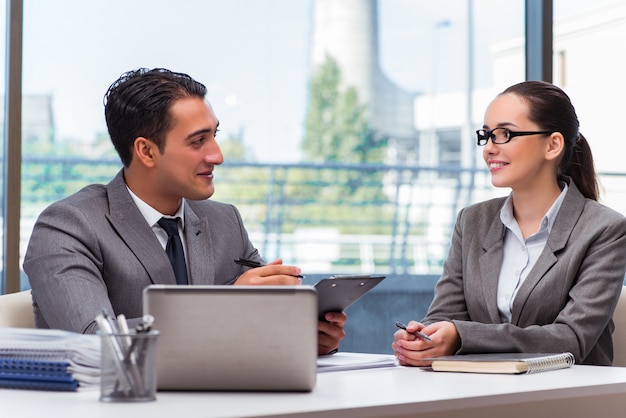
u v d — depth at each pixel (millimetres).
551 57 3738
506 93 2463
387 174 6355
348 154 6648
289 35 6125
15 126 3201
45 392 1531
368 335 6074
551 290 2336
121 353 1410
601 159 4113
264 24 5867
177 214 2281
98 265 2125
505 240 2504
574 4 3953
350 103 6664
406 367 1974
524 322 2367
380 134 6664
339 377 1773
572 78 3953
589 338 2227
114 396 1410
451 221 6266
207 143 2180
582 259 2346
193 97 2172
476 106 6137
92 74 4281
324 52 6520
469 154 6133
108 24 4379
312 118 6453
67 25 4227
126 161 2211
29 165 4102
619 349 2463
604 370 1908
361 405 1390
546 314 2350
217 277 2355
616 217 2361
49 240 2102
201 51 5383
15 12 3195
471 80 6078
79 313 1954
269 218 6027
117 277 2141
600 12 4043
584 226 2377
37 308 2146
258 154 5930
